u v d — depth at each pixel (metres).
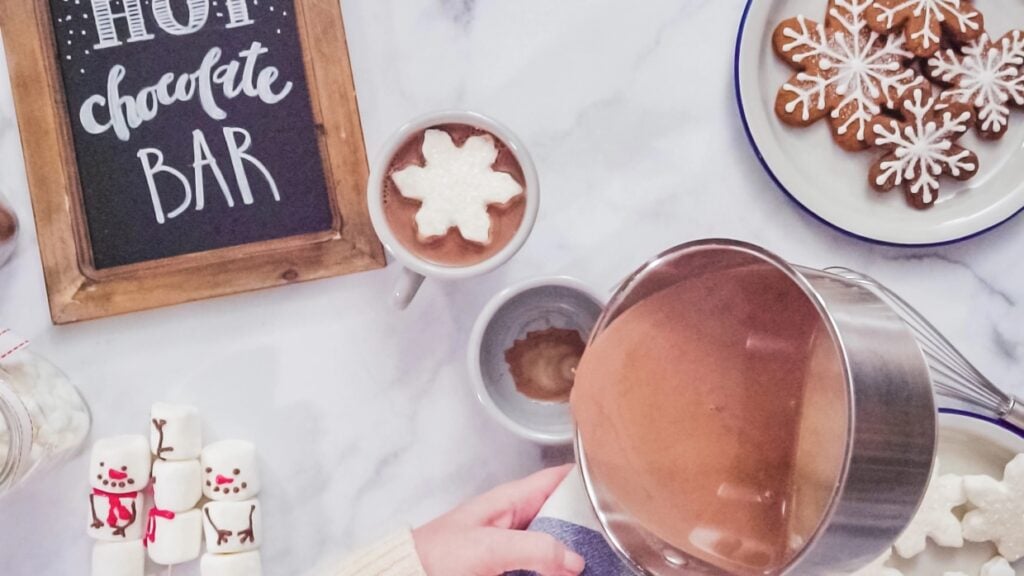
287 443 0.78
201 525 0.76
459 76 0.77
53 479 0.78
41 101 0.75
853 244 0.77
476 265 0.69
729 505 0.58
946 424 0.73
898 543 0.74
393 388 0.78
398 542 0.72
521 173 0.70
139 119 0.75
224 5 0.75
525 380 0.74
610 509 0.60
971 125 0.75
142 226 0.76
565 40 0.77
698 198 0.77
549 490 0.72
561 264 0.77
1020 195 0.75
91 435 0.78
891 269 0.77
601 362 0.60
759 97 0.74
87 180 0.75
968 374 0.76
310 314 0.77
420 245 0.70
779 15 0.75
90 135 0.75
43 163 0.75
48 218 0.75
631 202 0.77
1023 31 0.75
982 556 0.75
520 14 0.77
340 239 0.76
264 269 0.76
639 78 0.77
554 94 0.77
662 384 0.60
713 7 0.76
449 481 0.78
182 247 0.76
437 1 0.77
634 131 0.77
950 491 0.74
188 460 0.76
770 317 0.58
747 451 0.58
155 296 0.76
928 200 0.75
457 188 0.69
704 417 0.59
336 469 0.78
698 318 0.59
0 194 0.75
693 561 0.58
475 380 0.71
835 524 0.52
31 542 0.78
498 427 0.77
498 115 0.77
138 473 0.76
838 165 0.76
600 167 0.77
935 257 0.77
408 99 0.77
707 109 0.77
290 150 0.76
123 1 0.75
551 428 0.72
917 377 0.57
